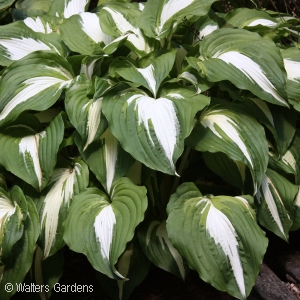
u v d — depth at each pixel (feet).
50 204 2.17
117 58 2.43
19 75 2.39
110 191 2.15
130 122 2.04
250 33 2.45
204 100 2.09
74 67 2.58
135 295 2.46
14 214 2.08
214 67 2.28
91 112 2.19
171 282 2.54
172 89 2.30
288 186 2.40
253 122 2.25
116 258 1.87
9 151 2.20
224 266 1.86
